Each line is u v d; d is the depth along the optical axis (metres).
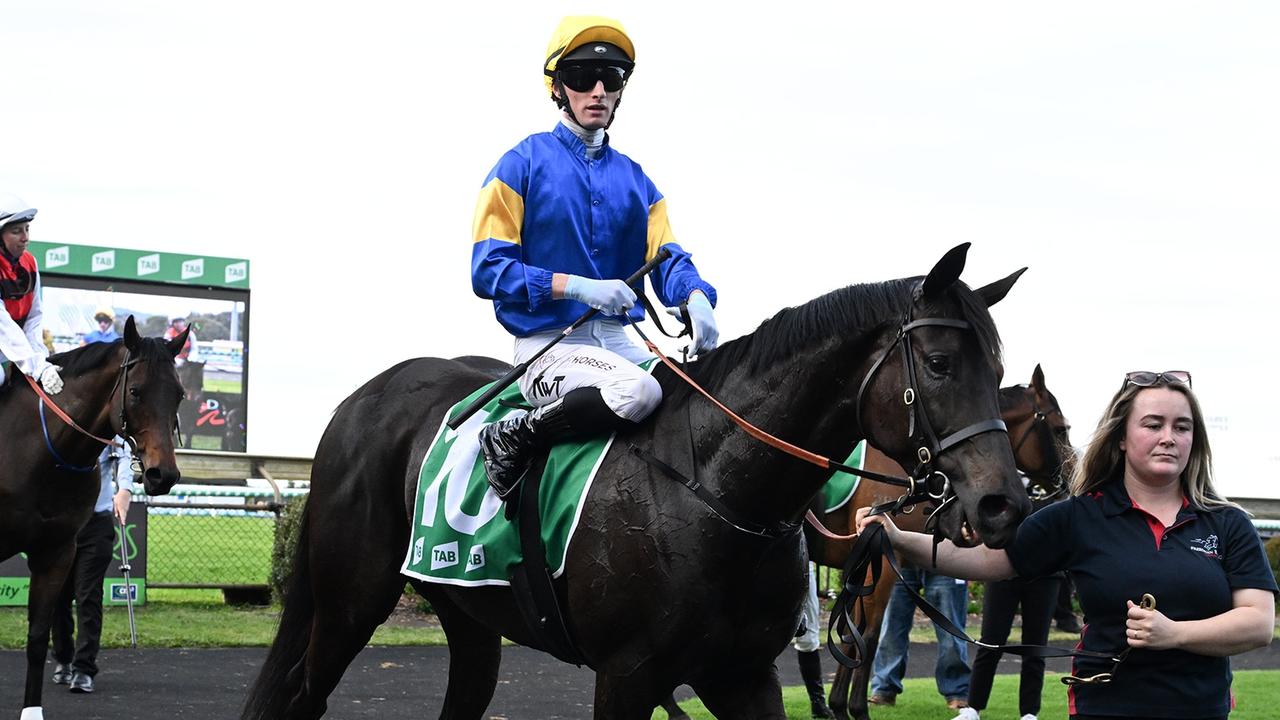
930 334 2.71
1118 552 2.84
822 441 2.93
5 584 8.68
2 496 5.29
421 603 9.95
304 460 11.40
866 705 5.79
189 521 12.23
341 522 3.82
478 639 3.97
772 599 2.97
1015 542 2.96
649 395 3.11
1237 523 2.82
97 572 6.23
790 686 7.24
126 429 5.51
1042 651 2.94
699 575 2.91
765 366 2.99
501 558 3.28
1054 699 6.79
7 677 6.48
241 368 16.19
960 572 3.02
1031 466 6.69
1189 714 2.74
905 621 6.55
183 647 7.77
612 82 3.45
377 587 3.78
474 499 3.39
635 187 3.55
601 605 3.01
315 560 3.87
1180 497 2.88
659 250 3.26
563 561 3.09
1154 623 2.67
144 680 6.56
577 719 6.01
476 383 3.77
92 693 6.14
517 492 3.27
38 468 5.34
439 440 3.59
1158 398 2.82
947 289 2.75
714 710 3.14
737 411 3.00
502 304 3.45
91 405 5.46
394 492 3.75
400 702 6.25
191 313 15.95
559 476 3.16
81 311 15.36
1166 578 2.77
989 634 5.58
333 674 3.90
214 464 11.03
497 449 3.26
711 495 2.94
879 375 2.79
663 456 3.05
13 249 5.65
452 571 3.40
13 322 5.46
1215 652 2.69
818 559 6.22
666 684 2.98
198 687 6.39
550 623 3.18
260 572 10.59
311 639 3.94
